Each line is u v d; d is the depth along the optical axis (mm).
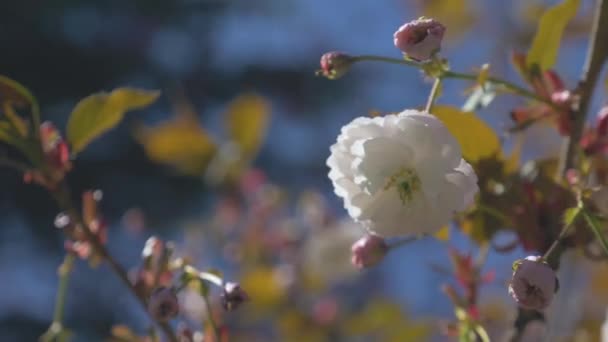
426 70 521
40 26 2910
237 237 1106
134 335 595
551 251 496
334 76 519
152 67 2988
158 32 3008
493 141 560
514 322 547
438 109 556
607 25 547
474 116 557
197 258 1009
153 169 2689
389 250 545
